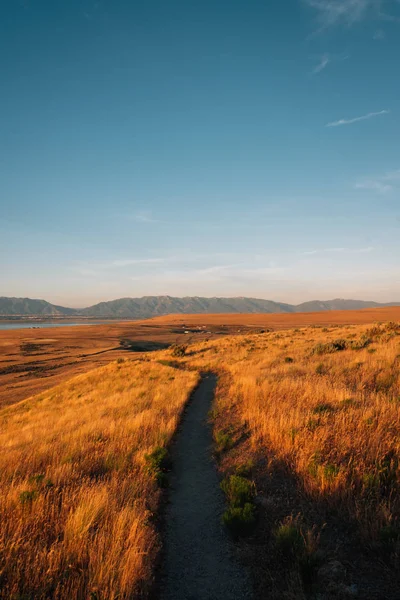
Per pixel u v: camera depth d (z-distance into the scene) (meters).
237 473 6.63
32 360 62.69
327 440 6.87
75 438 9.77
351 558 3.98
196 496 6.30
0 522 4.66
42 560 3.87
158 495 6.18
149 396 15.99
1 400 32.81
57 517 4.89
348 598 3.41
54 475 6.49
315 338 31.86
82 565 3.95
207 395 15.80
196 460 8.19
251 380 14.28
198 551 4.56
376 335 24.52
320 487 5.26
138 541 4.34
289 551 4.16
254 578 3.92
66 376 44.00
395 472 5.25
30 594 3.44
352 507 4.79
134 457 7.70
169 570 4.20
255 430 8.95
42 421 15.88
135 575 3.74
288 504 5.32
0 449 10.32
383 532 4.03
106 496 5.38
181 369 27.20
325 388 10.35
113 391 20.69
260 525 4.90
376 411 7.62
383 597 3.37
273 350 27.45
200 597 3.72
